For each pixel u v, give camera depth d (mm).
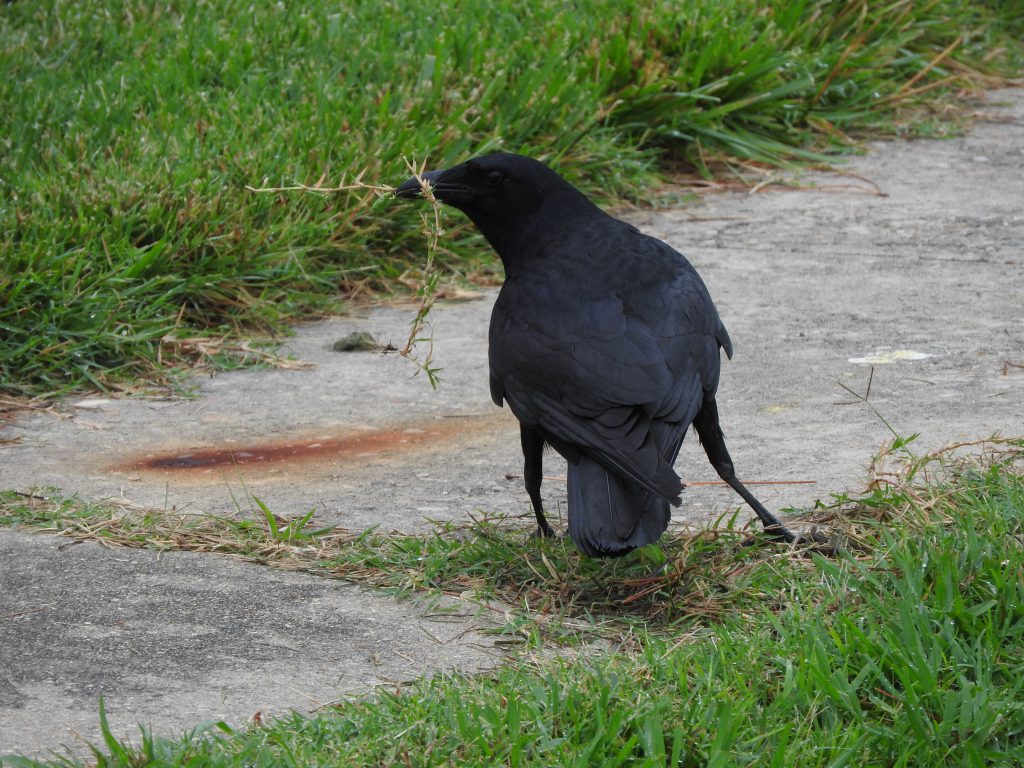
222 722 5480
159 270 12188
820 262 13930
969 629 6035
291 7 19266
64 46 17828
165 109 15273
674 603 6824
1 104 15352
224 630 6684
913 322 11930
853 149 18375
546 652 6426
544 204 8148
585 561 7375
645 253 7727
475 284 13664
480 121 15719
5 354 10883
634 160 16812
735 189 16922
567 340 7129
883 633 6004
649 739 5309
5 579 7270
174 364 11484
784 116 18672
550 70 16703
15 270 11453
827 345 11406
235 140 14289
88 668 6262
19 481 8961
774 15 19750
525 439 7547
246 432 9992
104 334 11203
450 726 5441
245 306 12422
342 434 9914
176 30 18281
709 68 18078
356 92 16453
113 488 8836
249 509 8453
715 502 8320
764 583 6914
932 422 9445
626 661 6098
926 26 21594
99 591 7121
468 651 6473
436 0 19531
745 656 5973
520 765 5164
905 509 7457
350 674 6230
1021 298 12516
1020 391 10031
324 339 12164
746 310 12461
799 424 9633
